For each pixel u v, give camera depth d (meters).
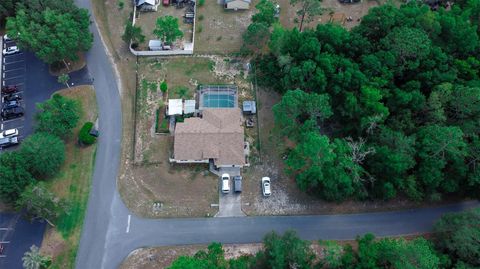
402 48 83.44
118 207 80.06
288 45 90.44
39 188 71.81
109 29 101.94
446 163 75.75
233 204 80.62
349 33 90.38
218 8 106.00
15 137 86.69
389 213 80.62
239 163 82.25
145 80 94.62
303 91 83.62
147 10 104.94
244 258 70.75
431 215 80.50
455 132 71.62
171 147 86.25
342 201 81.38
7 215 79.06
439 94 79.44
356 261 68.69
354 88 83.62
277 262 65.44
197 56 98.00
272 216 79.69
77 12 93.88
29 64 96.56
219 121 85.56
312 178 75.88
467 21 89.88
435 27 87.81
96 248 75.94
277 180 83.25
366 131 81.38
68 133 85.88
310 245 75.06
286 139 87.44
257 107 91.44
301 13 99.06
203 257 67.69
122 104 91.56
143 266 74.31
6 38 100.31
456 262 69.56
